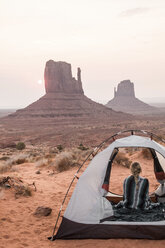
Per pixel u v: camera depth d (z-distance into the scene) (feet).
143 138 16.99
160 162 16.76
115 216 14.79
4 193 22.36
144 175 30.40
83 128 632.79
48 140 426.10
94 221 14.46
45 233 15.24
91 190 15.21
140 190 15.12
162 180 16.80
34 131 597.93
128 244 13.30
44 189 25.70
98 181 15.51
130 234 14.06
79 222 14.49
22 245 13.48
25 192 22.77
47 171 36.58
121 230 14.12
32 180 30.25
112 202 17.26
